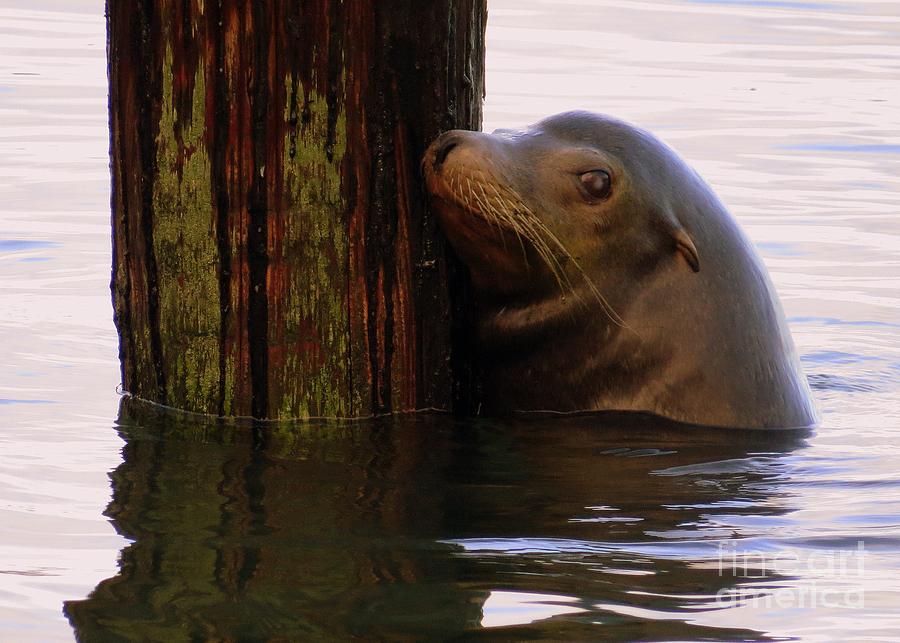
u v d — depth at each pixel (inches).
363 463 1052.5
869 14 4160.9
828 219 2187.5
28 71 3125.0
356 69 1042.7
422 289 1125.7
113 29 1064.8
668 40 3703.3
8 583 813.9
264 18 1021.2
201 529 908.6
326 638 743.1
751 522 965.2
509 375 1236.5
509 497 997.2
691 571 861.2
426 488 1006.4
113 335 1496.1
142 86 1055.6
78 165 2380.7
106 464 1040.2
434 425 1139.3
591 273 1198.3
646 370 1219.2
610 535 927.0
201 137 1048.2
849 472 1099.3
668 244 1210.6
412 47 1061.1
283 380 1104.8
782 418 1243.8
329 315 1093.8
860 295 1844.2
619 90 3046.3
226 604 786.8
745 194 2306.8
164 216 1079.6
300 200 1062.4
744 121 2810.0
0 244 1911.9
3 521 919.0
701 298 1216.8
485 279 1184.8
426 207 1110.4
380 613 779.4
